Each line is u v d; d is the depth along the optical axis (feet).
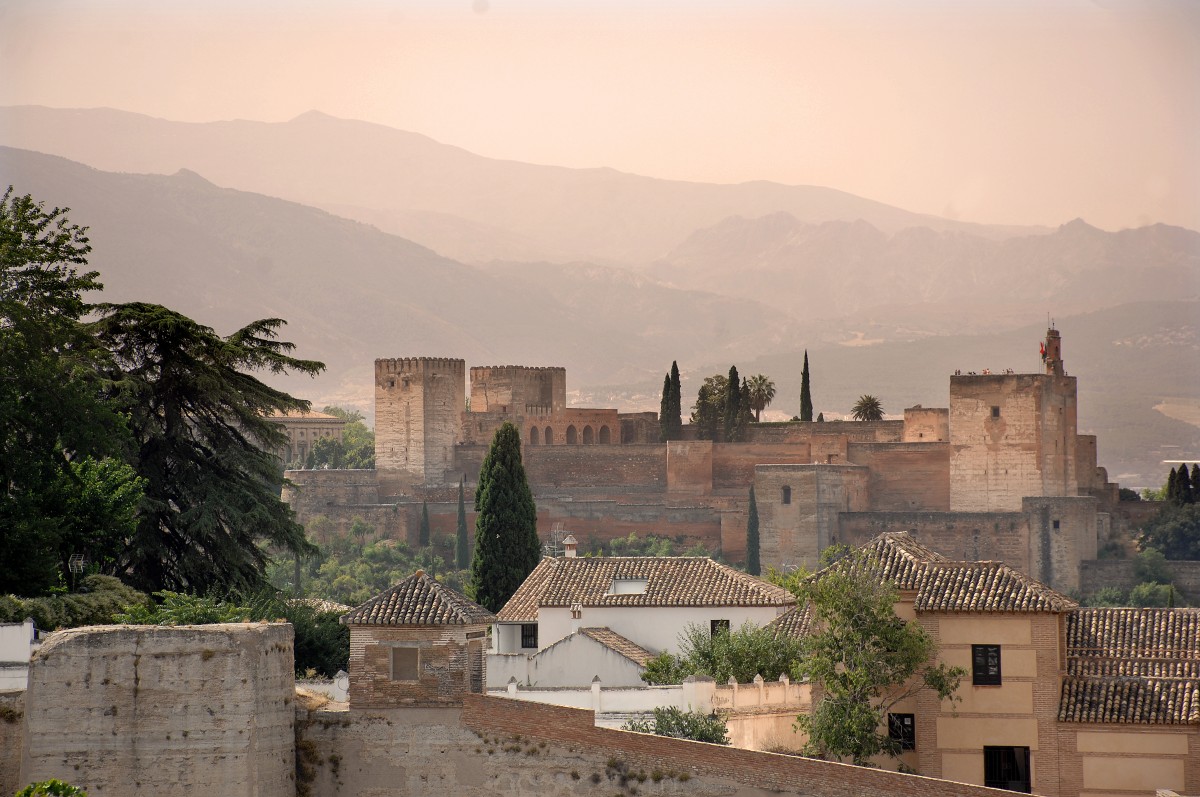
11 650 471.62
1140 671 495.41
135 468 635.25
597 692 520.42
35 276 629.51
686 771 399.03
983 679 492.54
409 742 411.13
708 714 503.61
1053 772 484.33
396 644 414.21
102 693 391.86
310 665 579.07
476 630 420.36
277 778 403.34
